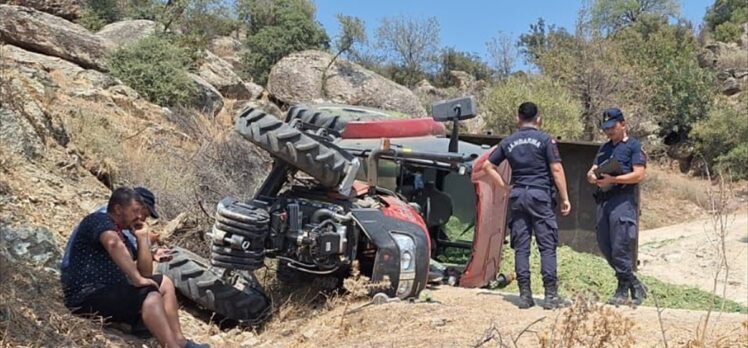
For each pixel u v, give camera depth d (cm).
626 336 473
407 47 3494
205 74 1753
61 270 505
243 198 962
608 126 650
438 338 529
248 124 648
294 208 651
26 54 1239
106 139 952
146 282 494
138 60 1414
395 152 730
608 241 665
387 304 621
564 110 2661
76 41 1362
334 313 632
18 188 669
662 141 3444
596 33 3488
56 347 446
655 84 3484
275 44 2409
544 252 624
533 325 553
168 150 1078
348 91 2055
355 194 691
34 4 1548
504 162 759
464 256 821
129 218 507
